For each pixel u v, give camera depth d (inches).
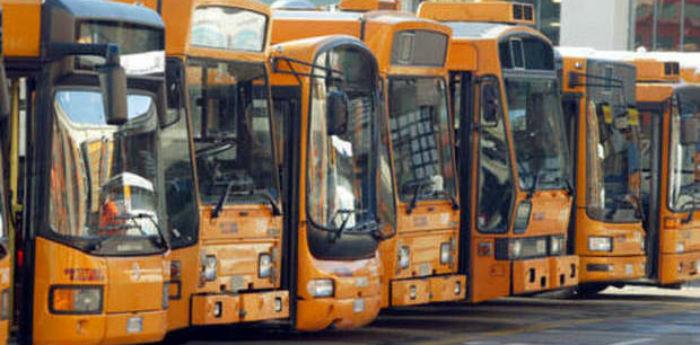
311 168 1724.9
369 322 1788.9
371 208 1785.2
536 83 2114.9
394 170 1883.6
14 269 1422.2
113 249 1432.1
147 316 1460.4
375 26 1882.4
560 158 2159.2
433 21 1948.8
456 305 2306.8
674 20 3671.3
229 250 1641.2
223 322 1621.6
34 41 1419.8
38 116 1411.2
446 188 1977.1
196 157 1612.9
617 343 1768.0
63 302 1405.0
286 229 1724.9
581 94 2290.8
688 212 2438.5
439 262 1967.3
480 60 2043.6
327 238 1728.6
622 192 2319.1
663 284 2428.6
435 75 1962.4
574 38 3671.3
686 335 1868.8
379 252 1845.5
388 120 1878.7
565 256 2162.9
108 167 1440.7
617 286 2471.7
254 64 1675.7
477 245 2038.6
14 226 1413.6
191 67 1606.8
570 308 2269.9
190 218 1593.3
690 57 2460.6
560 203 2158.0
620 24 3612.2
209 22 1625.2
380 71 1872.5
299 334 1857.8
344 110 1696.6
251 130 1668.3
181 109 1590.8
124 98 1298.0
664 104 2407.7
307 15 1903.3
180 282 1581.0
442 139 1972.2
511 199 2059.5
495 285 2048.5
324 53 1737.2
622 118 2313.0
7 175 1401.3
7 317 1318.9
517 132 2074.3
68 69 1419.8
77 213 1416.1
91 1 1451.8
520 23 2118.6
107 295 1422.2
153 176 1480.1
